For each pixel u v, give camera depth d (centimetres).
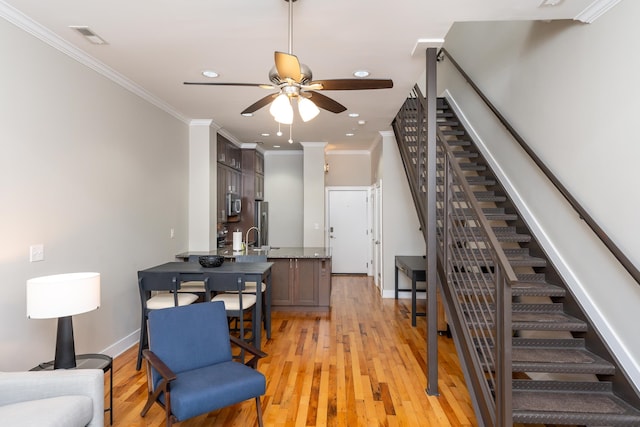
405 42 286
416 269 473
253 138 668
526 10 239
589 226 250
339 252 831
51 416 167
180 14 245
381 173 629
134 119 390
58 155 284
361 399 284
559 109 293
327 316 509
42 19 251
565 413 211
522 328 260
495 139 411
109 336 348
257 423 252
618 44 229
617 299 236
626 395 224
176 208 491
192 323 256
